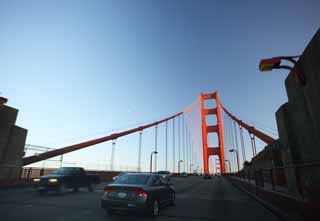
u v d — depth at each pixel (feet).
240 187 65.31
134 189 21.08
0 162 55.26
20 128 63.05
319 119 20.49
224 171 268.00
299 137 26.40
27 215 21.58
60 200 33.04
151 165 159.94
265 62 24.47
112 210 22.15
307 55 21.72
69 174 44.37
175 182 107.65
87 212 23.76
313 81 20.93
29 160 92.22
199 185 83.82
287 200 23.43
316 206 17.06
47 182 39.91
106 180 98.02
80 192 46.85
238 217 22.62
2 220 19.40
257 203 33.19
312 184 22.85
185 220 20.93
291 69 24.56
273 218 22.18
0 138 55.98
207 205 30.81
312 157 22.94
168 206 29.48
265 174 55.67
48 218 20.49
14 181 53.11
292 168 27.50
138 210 20.43
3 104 55.21
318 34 19.54
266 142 130.52
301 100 24.54
